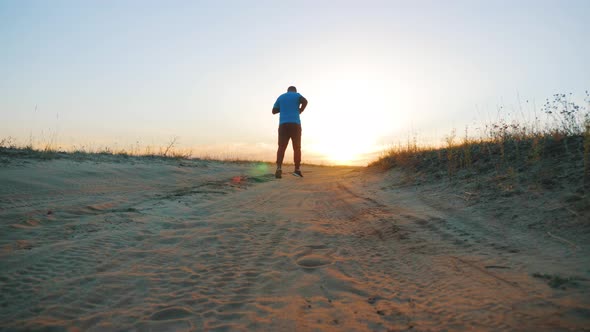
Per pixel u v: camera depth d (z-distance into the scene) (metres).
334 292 2.34
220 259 3.00
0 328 1.83
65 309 2.05
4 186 5.32
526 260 2.54
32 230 3.55
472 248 2.97
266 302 2.20
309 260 2.97
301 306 2.13
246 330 1.86
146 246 3.27
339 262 2.92
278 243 3.49
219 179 9.41
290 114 10.36
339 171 14.78
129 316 2.00
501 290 2.11
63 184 6.12
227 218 4.55
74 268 2.66
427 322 1.86
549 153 5.15
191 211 4.93
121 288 2.36
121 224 3.98
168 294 2.29
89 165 8.33
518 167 5.14
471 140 8.05
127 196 5.75
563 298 1.89
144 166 9.81
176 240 3.50
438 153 8.40
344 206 5.49
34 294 2.22
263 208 5.38
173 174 9.38
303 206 5.60
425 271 2.60
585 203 3.25
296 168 10.99
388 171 9.25
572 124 5.77
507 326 1.70
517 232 3.16
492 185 4.80
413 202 5.19
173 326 1.90
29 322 1.90
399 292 2.28
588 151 4.51
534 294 2.00
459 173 6.17
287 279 2.57
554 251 2.61
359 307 2.10
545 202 3.62
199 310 2.08
